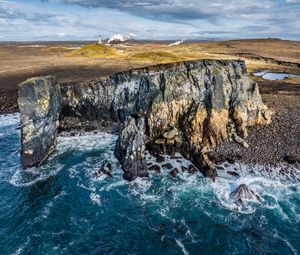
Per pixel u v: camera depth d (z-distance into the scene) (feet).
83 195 133.18
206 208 123.54
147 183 140.36
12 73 358.23
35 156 155.94
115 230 112.06
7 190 136.15
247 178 141.38
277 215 119.44
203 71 174.29
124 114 187.42
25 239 106.52
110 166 154.92
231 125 174.09
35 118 155.02
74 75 349.61
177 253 101.19
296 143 167.32
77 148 177.58
